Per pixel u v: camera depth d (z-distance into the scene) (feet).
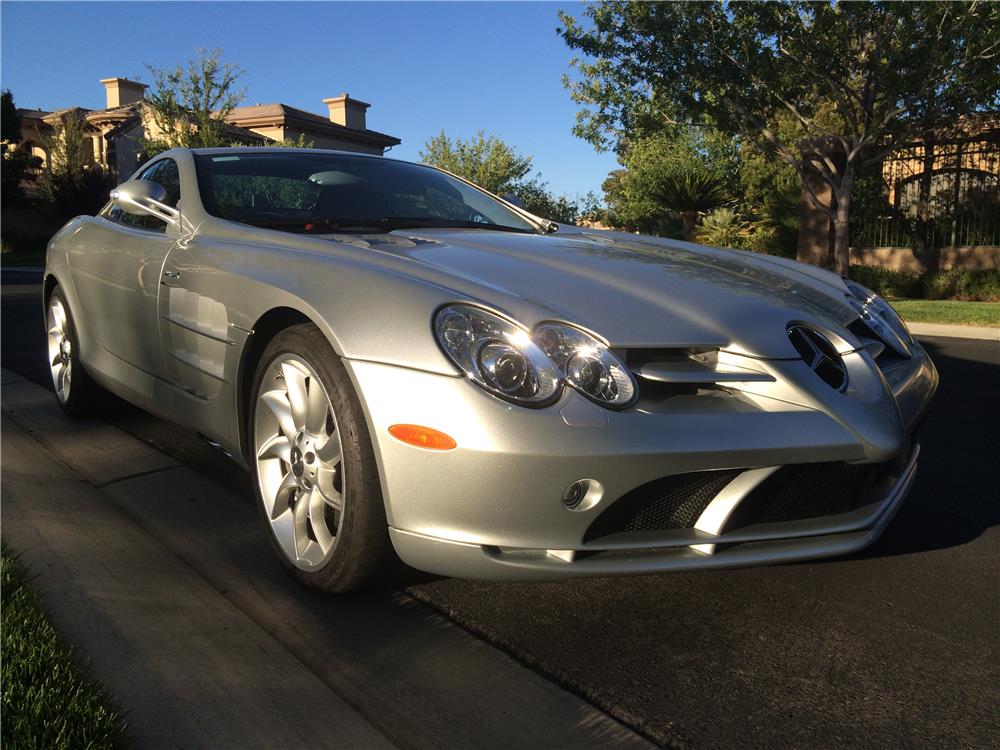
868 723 5.78
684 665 6.49
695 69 42.86
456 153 100.12
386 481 6.62
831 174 48.88
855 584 7.95
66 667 5.87
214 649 6.51
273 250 8.46
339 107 120.37
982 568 8.33
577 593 7.69
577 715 5.84
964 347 25.08
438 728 5.65
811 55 40.83
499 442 6.19
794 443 6.72
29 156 108.78
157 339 10.09
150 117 65.46
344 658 6.50
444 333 6.58
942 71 39.06
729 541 6.76
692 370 7.00
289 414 7.84
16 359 18.93
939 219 51.37
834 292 9.48
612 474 6.33
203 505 9.59
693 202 73.46
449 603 7.44
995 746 5.54
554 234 10.82
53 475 10.31
